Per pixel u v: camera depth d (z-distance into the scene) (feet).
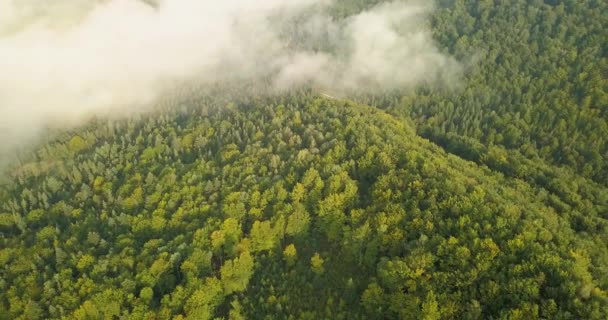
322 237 465.06
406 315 366.43
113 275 425.69
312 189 488.02
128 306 399.85
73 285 413.59
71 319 389.39
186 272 418.31
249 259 430.20
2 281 434.71
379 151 526.57
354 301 403.95
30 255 462.19
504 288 352.90
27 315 396.57
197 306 401.08
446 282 369.91
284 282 426.10
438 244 395.14
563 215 470.80
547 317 331.16
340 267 433.89
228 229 449.48
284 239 466.29
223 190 501.97
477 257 371.76
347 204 470.80
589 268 371.76
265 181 502.79
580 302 329.11
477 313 343.87
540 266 361.71
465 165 545.44
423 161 504.84
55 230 501.97
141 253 434.71
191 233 451.12
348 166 515.09
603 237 449.06
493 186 492.95
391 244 417.28
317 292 418.51
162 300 401.70
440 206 431.02
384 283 393.50
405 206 445.78
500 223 399.03
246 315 413.39
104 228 489.26
